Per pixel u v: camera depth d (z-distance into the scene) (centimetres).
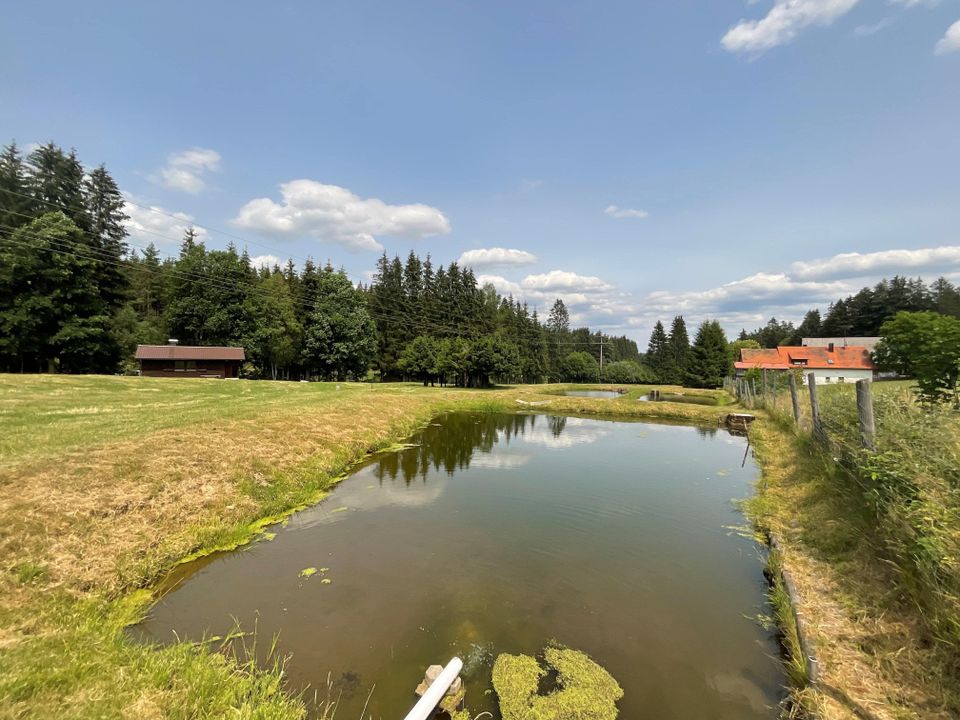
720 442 1523
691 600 497
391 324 5447
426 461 1211
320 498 866
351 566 581
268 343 4344
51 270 2802
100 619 436
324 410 1460
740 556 614
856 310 7469
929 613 319
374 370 5384
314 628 439
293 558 604
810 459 818
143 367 3375
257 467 866
